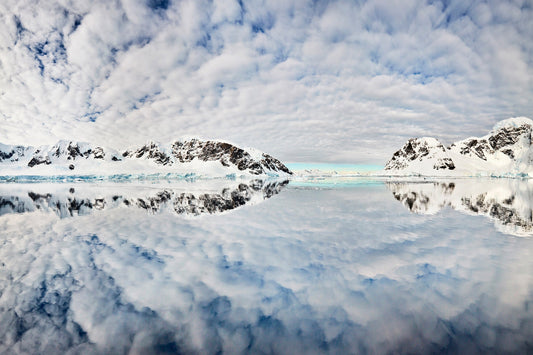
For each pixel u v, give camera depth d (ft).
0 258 25.36
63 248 28.66
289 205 62.44
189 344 12.51
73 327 14.03
